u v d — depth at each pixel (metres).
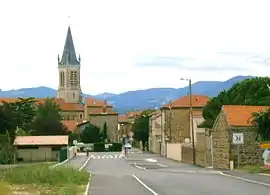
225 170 48.41
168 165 63.44
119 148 129.12
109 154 105.44
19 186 28.81
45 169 34.78
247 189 25.88
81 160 77.56
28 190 26.28
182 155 75.12
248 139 50.09
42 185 29.45
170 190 25.92
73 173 34.97
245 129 50.16
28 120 125.94
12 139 95.00
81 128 156.62
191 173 44.03
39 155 95.38
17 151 94.31
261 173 40.59
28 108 127.06
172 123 99.69
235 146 50.03
